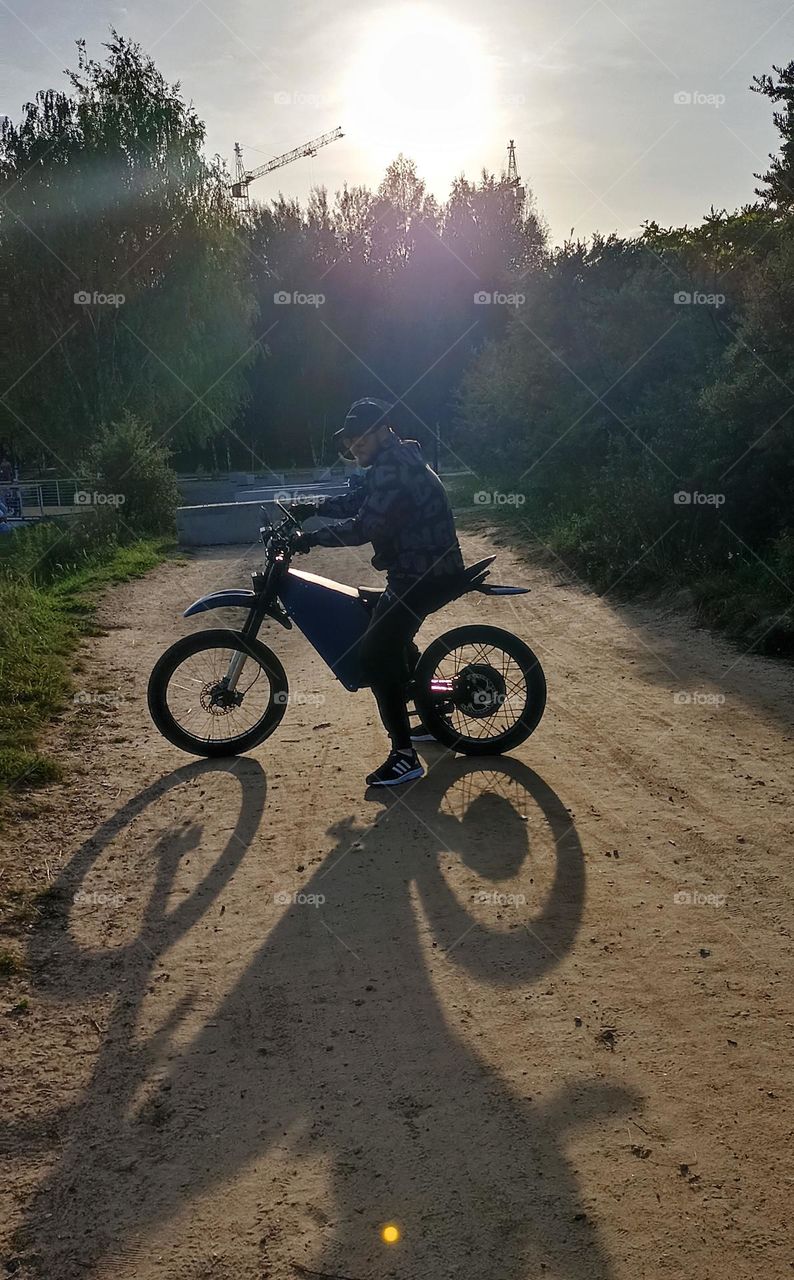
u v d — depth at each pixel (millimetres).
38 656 7449
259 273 52062
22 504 29719
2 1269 2152
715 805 4527
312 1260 2156
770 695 6152
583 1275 2088
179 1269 2148
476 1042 2900
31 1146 2527
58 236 29891
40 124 30656
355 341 53000
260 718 5750
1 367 31344
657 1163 2393
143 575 12750
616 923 3547
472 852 4180
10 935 3578
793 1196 2275
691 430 10805
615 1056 2805
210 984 3264
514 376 19344
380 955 3410
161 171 30672
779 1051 2791
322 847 4305
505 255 44906
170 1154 2488
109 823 4617
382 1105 2641
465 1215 2258
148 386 31281
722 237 15391
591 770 5059
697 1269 2092
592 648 7723
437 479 4922
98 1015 3100
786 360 9695
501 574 11492
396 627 4875
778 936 3402
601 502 12492
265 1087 2734
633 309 15859
